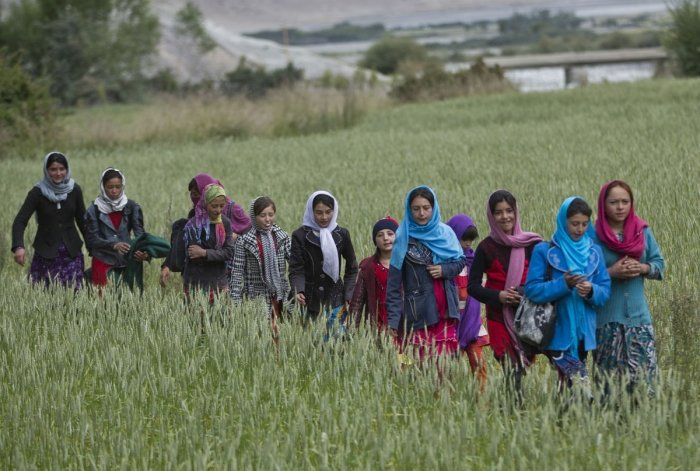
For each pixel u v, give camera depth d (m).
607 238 15.00
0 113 64.38
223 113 69.75
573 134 48.94
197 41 158.00
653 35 193.38
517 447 12.81
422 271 16.69
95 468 13.41
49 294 21.84
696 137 42.38
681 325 15.93
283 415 15.29
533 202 28.64
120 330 19.36
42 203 22.72
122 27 124.88
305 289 18.98
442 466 12.80
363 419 14.10
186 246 20.55
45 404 15.60
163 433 14.54
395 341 17.19
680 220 24.50
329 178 39.88
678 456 12.72
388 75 171.75
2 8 128.88
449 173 38.03
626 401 13.84
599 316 15.28
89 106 119.75
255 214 19.62
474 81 91.19
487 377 15.13
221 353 17.73
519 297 15.45
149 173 46.62
